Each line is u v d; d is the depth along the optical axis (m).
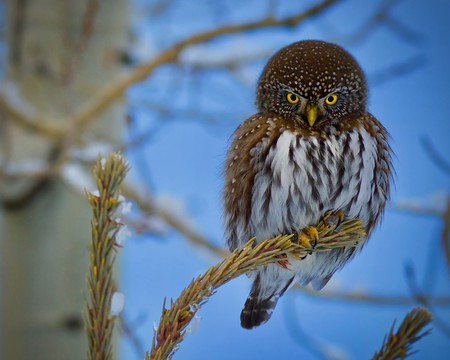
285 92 3.39
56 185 3.68
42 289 3.68
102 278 3.28
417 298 3.50
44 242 3.68
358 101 3.40
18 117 3.66
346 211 3.39
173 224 3.65
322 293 3.60
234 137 3.41
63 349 3.67
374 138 3.40
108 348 3.28
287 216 3.39
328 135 3.39
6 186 3.68
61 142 3.67
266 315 3.43
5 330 3.68
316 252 3.39
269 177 3.39
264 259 3.33
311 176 3.38
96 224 3.28
